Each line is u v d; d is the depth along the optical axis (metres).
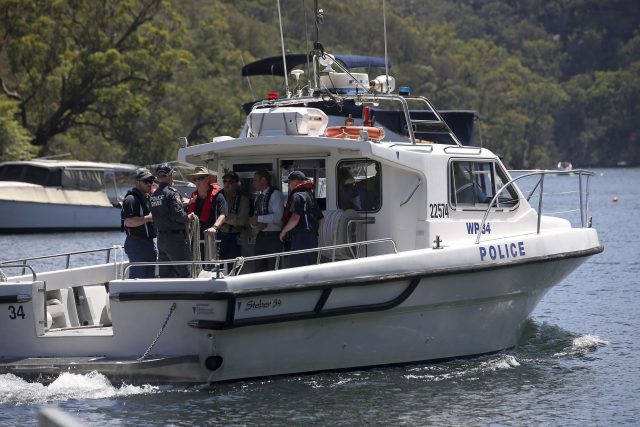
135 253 27.44
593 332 35.12
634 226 87.12
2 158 130.88
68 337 24.89
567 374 27.80
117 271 29.27
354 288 25.42
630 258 59.22
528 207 30.52
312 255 26.59
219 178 29.22
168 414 22.88
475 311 28.23
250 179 28.80
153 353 24.33
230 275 24.50
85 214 86.38
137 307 24.30
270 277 24.14
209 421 22.47
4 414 22.59
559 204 125.44
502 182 29.89
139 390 24.09
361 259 25.47
